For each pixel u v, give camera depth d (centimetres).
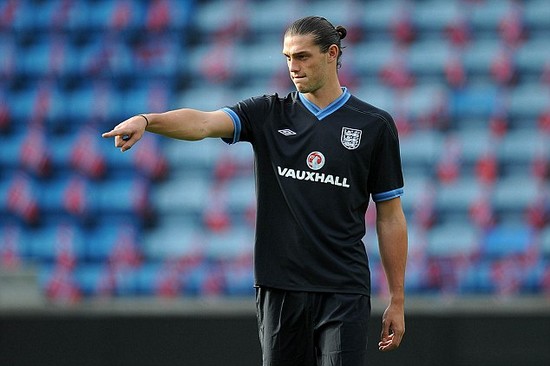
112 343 2264
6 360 2314
